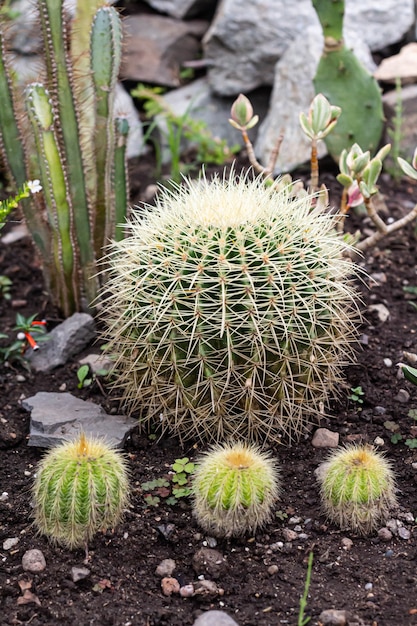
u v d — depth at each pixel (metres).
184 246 1.16
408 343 1.50
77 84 1.45
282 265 1.14
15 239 1.94
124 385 1.29
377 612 1.00
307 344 1.18
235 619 1.00
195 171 2.16
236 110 1.49
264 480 1.06
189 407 1.21
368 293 1.66
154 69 2.42
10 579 1.07
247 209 1.19
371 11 2.35
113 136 1.47
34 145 1.48
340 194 1.98
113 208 1.53
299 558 1.09
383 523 1.13
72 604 1.03
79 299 1.58
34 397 1.37
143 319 1.18
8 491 1.21
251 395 1.17
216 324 1.13
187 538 1.12
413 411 1.33
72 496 1.04
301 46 2.16
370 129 1.89
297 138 2.09
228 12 2.26
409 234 1.86
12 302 1.68
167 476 1.22
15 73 1.50
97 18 1.38
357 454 1.11
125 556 1.09
